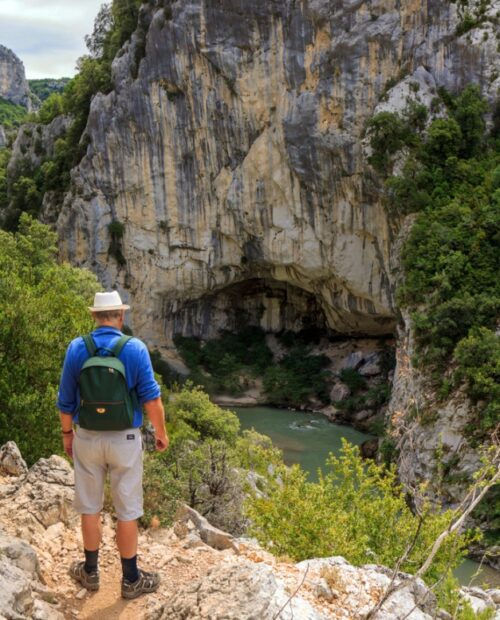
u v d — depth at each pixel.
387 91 44.88
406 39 44.84
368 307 52.38
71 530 7.37
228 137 52.56
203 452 18.94
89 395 5.81
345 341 60.72
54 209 62.75
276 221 52.31
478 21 43.84
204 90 52.25
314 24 46.62
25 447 15.85
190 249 57.16
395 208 44.00
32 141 70.69
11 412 16.58
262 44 49.03
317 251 51.41
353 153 46.38
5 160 80.81
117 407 5.81
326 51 46.47
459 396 32.81
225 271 58.06
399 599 6.41
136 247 58.59
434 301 37.34
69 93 70.31
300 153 48.53
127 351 5.95
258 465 24.39
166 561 7.05
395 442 35.84
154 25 52.78
